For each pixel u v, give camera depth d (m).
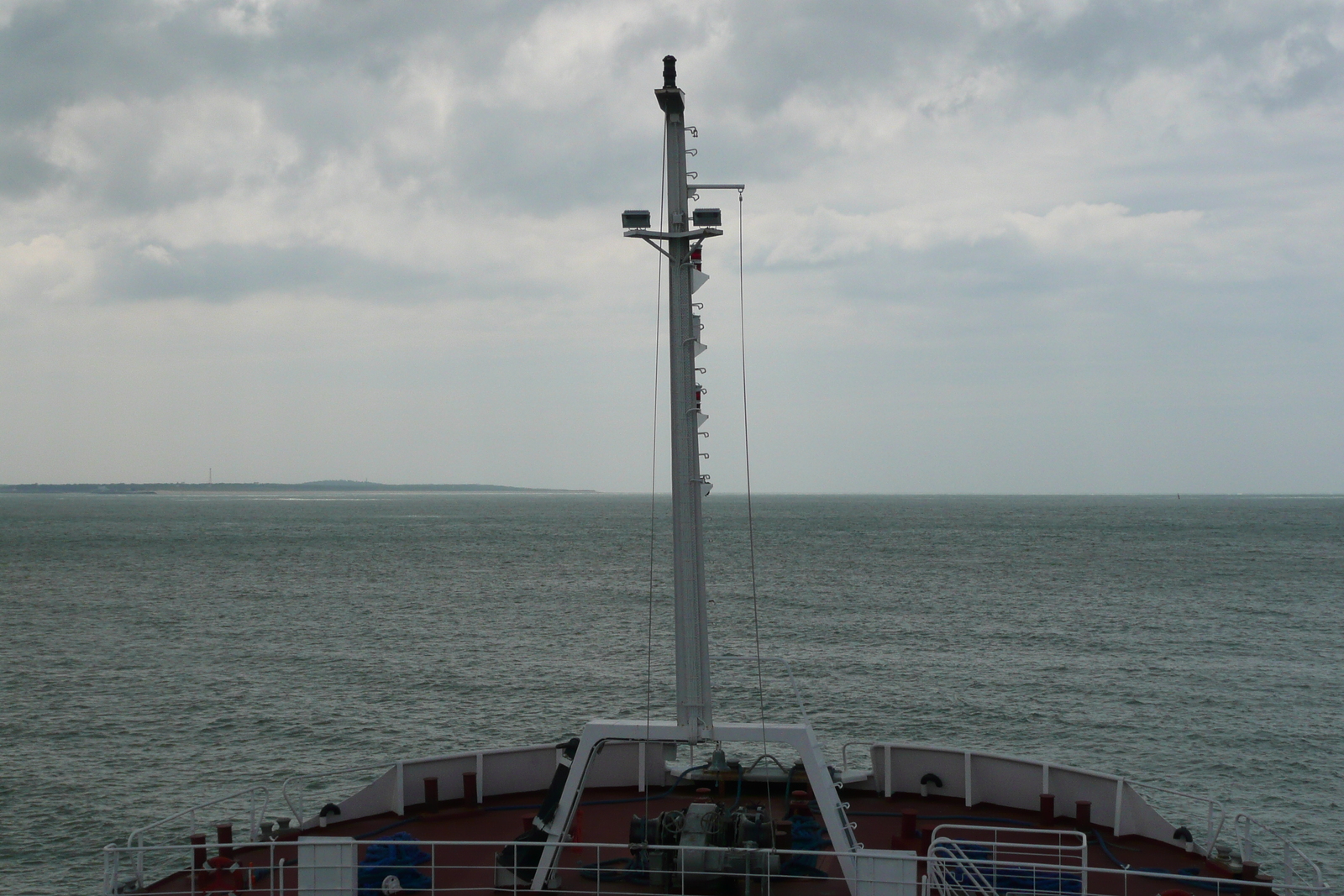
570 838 15.18
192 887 15.55
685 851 14.64
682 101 14.81
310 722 58.84
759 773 18.92
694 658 14.49
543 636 91.00
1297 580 138.12
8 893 35.53
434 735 56.28
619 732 14.66
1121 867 16.78
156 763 50.59
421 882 15.57
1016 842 17.23
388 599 119.12
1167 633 92.50
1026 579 140.62
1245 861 16.59
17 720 59.09
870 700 64.69
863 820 18.47
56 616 103.19
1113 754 53.19
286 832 18.09
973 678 71.50
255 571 153.38
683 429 14.45
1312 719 60.34
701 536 14.45
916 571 151.50
